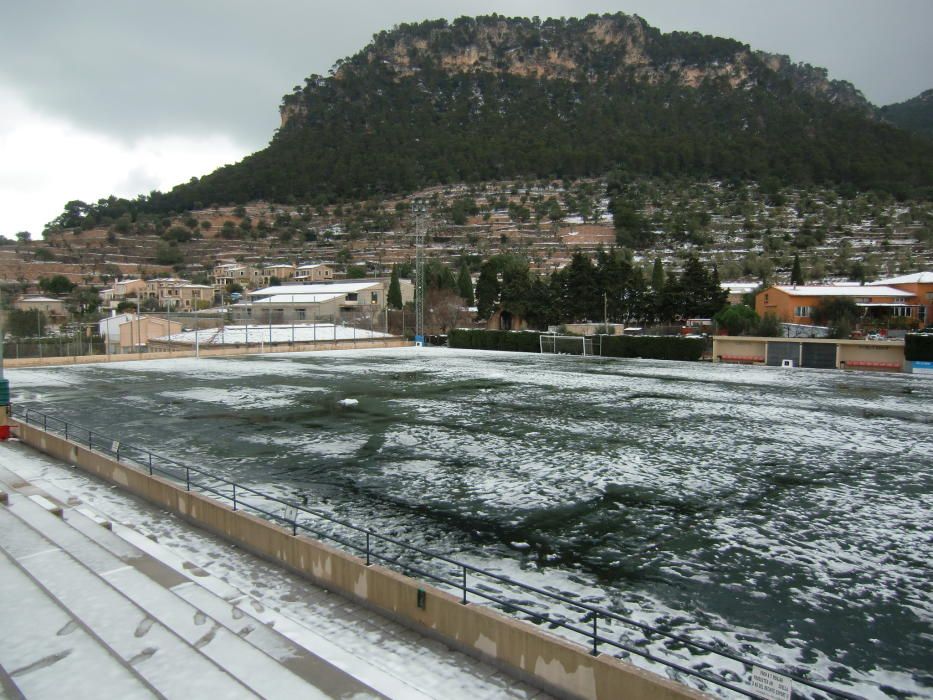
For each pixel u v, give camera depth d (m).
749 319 61.47
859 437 23.12
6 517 11.35
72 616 7.68
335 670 7.19
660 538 13.16
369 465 18.62
